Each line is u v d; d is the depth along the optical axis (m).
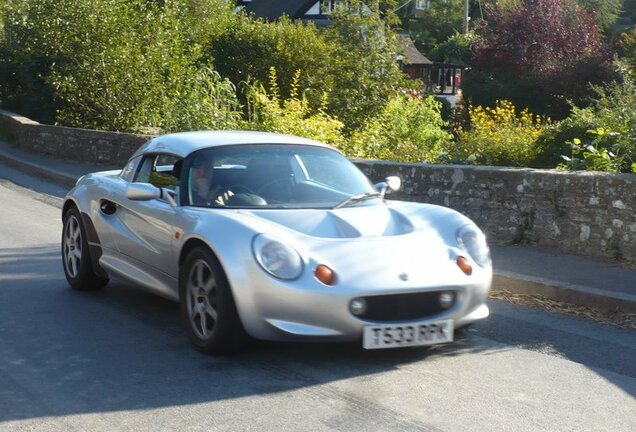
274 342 6.00
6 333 6.31
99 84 20.36
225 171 6.27
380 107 23.03
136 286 6.88
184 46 22.38
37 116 24.77
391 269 5.40
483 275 5.72
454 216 6.16
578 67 36.72
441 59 61.19
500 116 18.55
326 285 5.23
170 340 6.12
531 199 9.36
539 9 39.41
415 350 5.91
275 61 28.95
